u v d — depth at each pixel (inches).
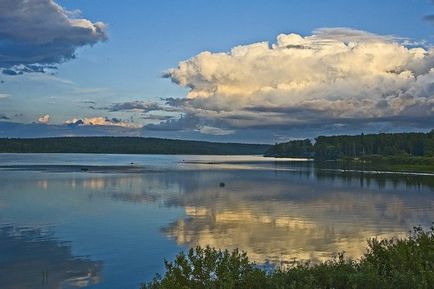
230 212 1673.2
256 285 347.9
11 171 4217.5
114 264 952.9
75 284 829.8
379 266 387.2
